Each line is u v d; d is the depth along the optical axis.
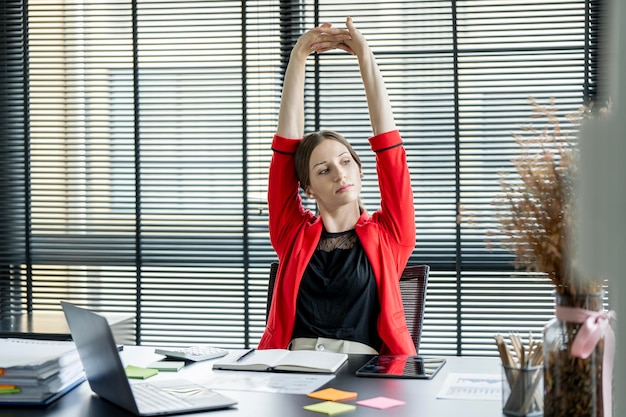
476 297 3.18
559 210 1.34
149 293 3.35
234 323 3.32
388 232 2.42
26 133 3.40
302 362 1.91
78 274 3.39
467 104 3.11
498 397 1.59
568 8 3.03
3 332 2.89
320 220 2.45
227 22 3.32
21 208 3.40
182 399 1.58
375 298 2.32
